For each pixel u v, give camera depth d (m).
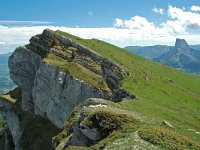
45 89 117.00
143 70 129.38
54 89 112.62
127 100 80.44
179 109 93.50
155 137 37.34
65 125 58.59
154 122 47.47
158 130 38.97
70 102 107.56
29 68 130.12
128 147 36.50
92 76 108.19
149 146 36.06
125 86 98.19
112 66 112.06
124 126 42.81
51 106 114.69
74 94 106.44
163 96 103.56
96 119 45.34
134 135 38.78
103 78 108.00
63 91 109.62
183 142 37.22
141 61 156.38
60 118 111.38
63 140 52.81
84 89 104.25
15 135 128.62
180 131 45.97
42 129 115.88
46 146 108.94
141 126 41.75
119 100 92.06
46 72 115.50
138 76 115.00
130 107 71.75
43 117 120.75
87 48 118.94
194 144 37.56
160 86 115.75
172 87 121.69
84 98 104.25
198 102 113.62
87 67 112.69
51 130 113.44
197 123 82.56
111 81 107.94
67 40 123.31
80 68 111.38
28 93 131.62
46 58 118.75
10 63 134.38
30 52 128.25
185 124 76.50
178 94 113.12
